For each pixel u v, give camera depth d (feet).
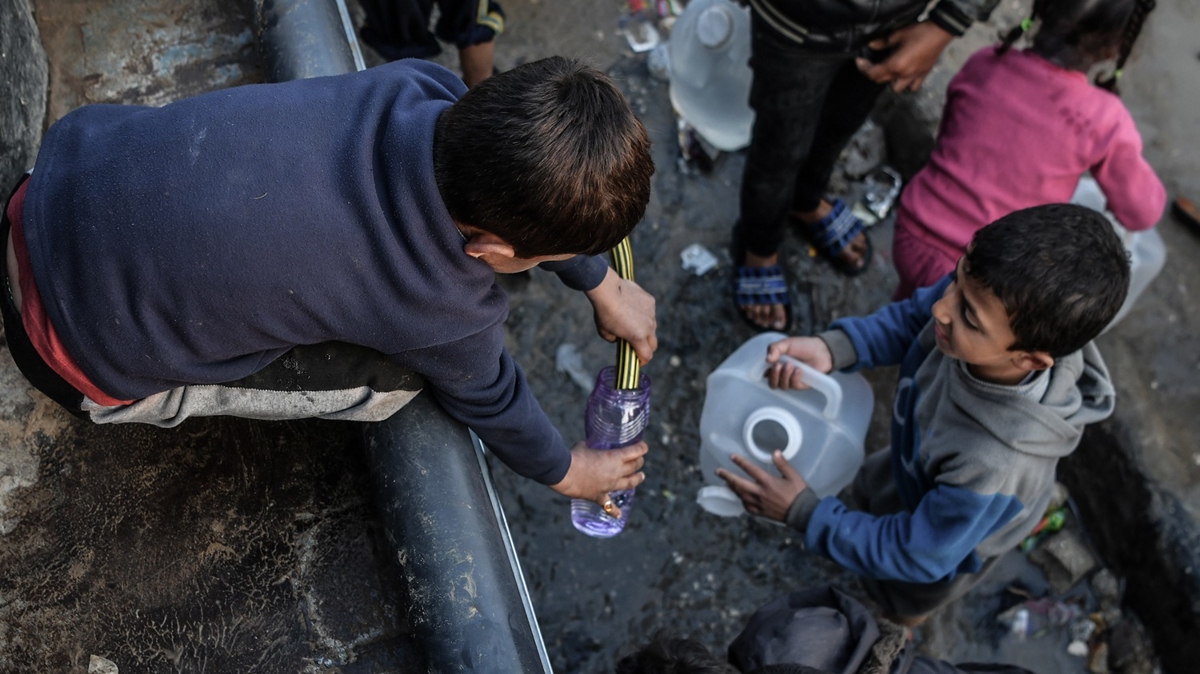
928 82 9.32
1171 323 8.58
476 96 2.98
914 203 7.03
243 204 2.95
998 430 4.84
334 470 4.52
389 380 3.73
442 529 3.82
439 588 3.73
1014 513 5.15
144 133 3.12
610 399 4.84
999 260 4.43
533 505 7.85
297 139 3.05
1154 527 7.53
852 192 9.47
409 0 6.67
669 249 9.03
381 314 3.14
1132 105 9.86
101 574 4.17
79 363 3.27
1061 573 7.89
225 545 4.29
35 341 3.36
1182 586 7.30
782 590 7.70
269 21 5.03
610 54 10.00
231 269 2.97
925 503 5.31
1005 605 7.82
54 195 3.11
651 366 8.50
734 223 9.21
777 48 6.27
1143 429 7.91
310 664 4.06
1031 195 6.62
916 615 6.57
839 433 6.55
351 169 3.00
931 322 5.77
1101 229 4.54
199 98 3.22
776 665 3.94
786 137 7.01
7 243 3.44
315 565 4.27
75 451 4.42
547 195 2.88
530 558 7.66
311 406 3.80
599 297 4.56
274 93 3.19
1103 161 6.61
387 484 3.97
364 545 4.34
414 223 2.96
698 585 7.68
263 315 3.10
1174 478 7.69
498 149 2.85
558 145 2.86
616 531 6.05
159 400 3.66
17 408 4.48
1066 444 4.99
